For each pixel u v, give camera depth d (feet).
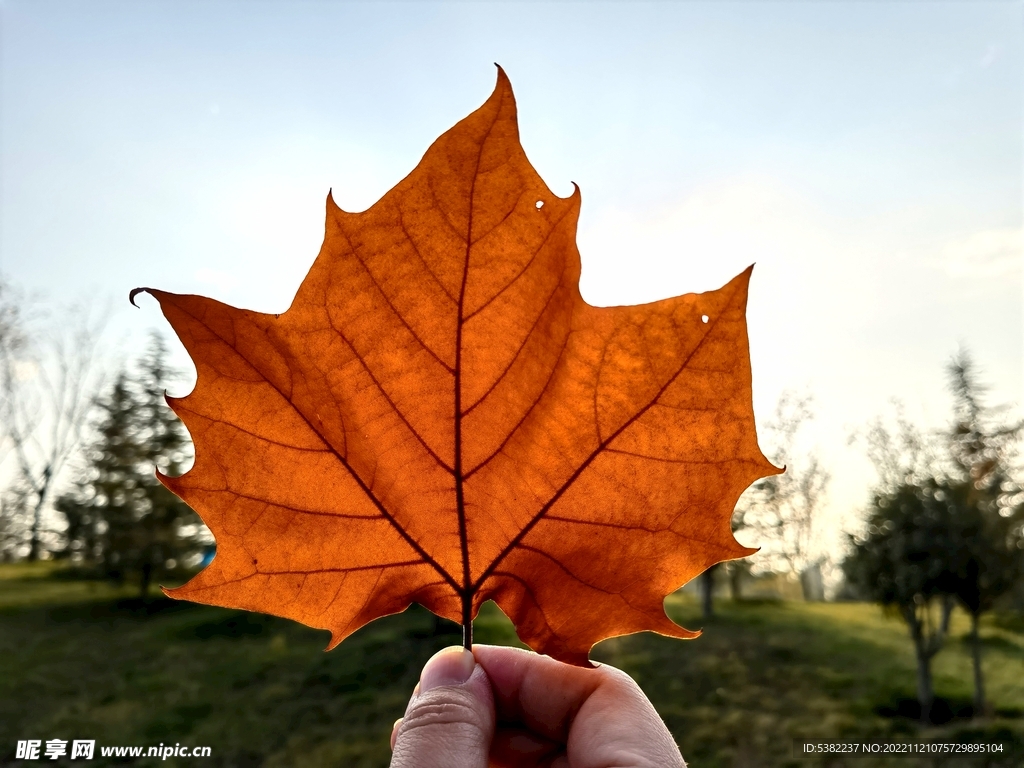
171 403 0.59
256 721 3.70
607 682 0.90
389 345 0.59
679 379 0.58
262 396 0.60
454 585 0.67
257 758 3.36
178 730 3.61
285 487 0.63
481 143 0.53
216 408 0.60
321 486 0.63
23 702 3.96
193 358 0.58
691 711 3.60
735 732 3.35
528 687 0.91
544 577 0.66
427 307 0.58
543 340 0.59
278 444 0.61
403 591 0.67
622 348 0.58
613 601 0.64
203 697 3.99
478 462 0.64
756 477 0.58
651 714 0.87
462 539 0.66
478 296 0.58
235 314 0.57
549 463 0.62
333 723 3.65
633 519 0.62
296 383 0.60
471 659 0.88
